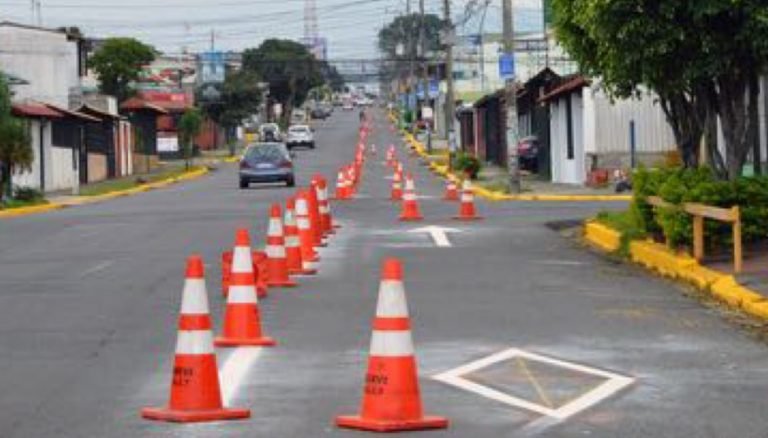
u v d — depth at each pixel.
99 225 36.62
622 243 25.94
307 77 186.62
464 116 109.38
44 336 16.72
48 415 12.05
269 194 53.28
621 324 17.28
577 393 12.83
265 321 17.64
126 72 107.31
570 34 24.78
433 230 32.09
